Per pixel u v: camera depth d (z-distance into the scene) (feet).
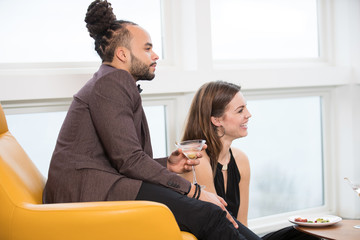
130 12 8.68
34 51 7.81
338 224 6.43
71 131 5.32
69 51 8.09
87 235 4.39
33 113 7.70
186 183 5.22
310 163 10.81
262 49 10.02
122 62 5.78
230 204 6.61
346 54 10.43
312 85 9.84
